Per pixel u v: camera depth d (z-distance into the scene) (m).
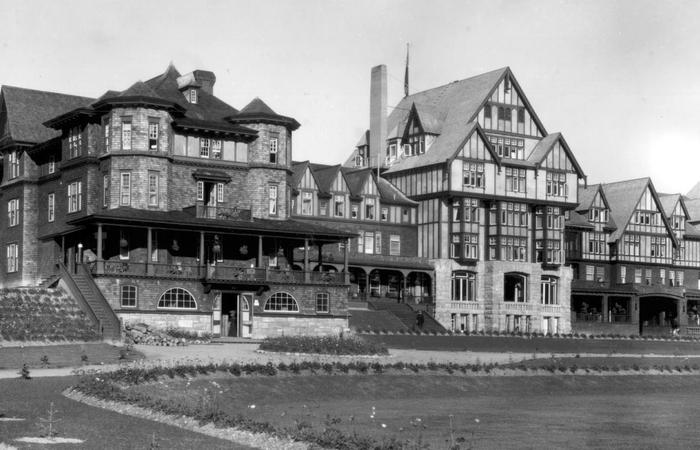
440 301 91.12
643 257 113.19
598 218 110.25
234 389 44.03
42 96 82.12
